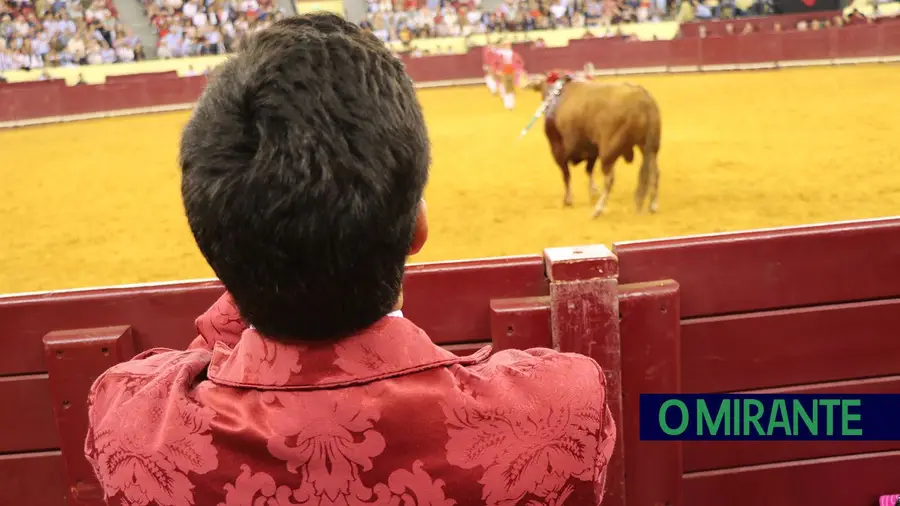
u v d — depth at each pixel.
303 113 0.71
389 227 0.74
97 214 7.95
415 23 22.33
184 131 0.78
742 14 21.06
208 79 0.80
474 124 12.37
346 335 0.80
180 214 7.71
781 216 6.14
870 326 2.35
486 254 5.67
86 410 2.11
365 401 0.78
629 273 2.21
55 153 12.34
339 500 0.78
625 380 2.17
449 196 7.55
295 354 0.79
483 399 0.82
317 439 0.77
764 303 2.29
